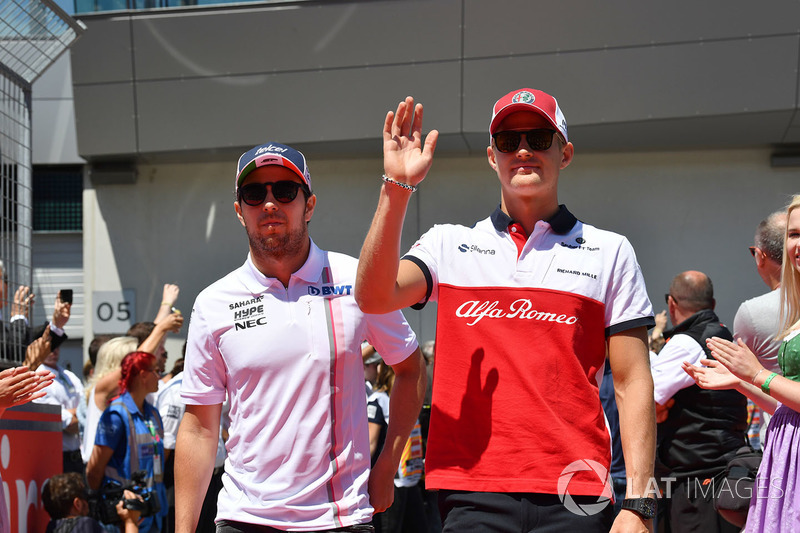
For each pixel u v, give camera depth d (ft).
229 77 29.32
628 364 8.15
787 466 9.75
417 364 9.82
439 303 8.39
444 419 8.11
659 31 26.99
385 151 7.54
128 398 16.97
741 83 27.02
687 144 30.35
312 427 9.04
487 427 7.95
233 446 9.30
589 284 8.16
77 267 33.63
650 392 8.01
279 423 9.05
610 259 8.29
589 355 8.11
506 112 8.38
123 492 15.75
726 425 14.33
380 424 20.13
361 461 9.33
